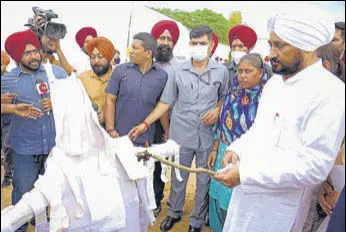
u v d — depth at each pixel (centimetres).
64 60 403
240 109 272
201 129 328
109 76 364
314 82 176
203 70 324
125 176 214
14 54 294
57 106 197
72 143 194
